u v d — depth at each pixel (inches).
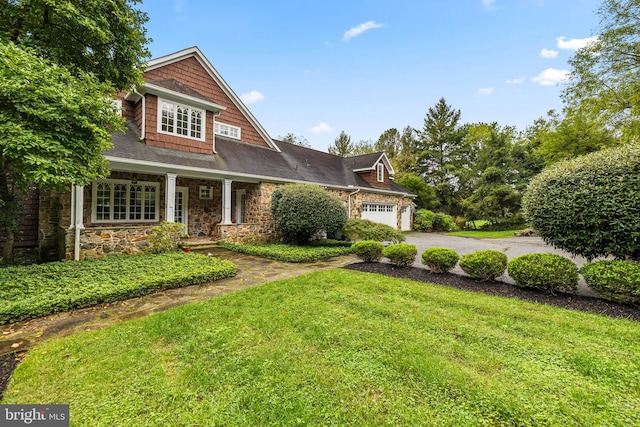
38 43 178.4
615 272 151.2
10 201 221.9
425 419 71.5
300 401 77.5
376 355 100.5
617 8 429.4
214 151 382.3
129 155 281.1
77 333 120.3
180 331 119.0
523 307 150.0
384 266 254.7
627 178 154.3
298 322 127.6
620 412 73.5
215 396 80.3
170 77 398.0
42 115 143.3
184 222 405.7
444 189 911.7
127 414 73.6
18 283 160.1
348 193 536.4
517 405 75.2
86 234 245.4
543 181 187.3
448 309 146.2
